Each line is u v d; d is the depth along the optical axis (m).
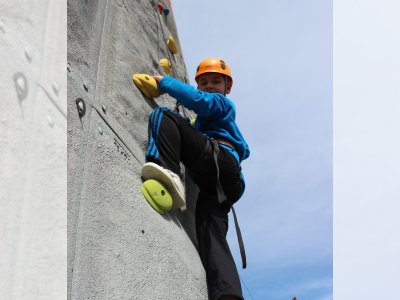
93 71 2.69
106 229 2.11
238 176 3.20
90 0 2.90
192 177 3.27
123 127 2.81
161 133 2.90
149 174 2.75
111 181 2.36
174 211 3.05
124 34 3.49
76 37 2.58
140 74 3.35
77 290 1.77
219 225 3.01
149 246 2.36
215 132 3.23
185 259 2.66
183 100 3.18
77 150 2.16
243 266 2.98
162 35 4.58
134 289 2.08
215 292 2.71
